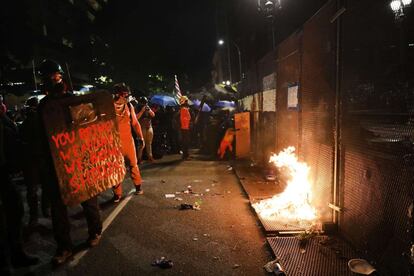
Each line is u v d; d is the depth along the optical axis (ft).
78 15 87.35
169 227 16.92
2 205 12.91
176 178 28.50
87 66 88.94
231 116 43.19
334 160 15.01
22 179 30.30
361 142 12.52
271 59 28.43
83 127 14.05
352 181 13.43
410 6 9.20
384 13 10.48
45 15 69.67
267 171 28.17
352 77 13.03
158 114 43.86
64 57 78.74
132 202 21.43
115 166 15.89
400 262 10.05
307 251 13.51
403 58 9.60
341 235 14.74
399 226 10.12
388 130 10.57
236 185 25.63
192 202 21.22
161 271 12.53
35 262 13.47
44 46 69.10
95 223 14.82
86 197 14.02
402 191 9.96
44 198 19.15
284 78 24.16
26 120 16.88
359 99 12.51
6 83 47.67
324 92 16.14
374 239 11.73
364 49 11.94
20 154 13.78
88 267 12.98
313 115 17.80
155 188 25.02
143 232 16.33
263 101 32.01
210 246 14.62
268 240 14.66
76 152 13.65
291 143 22.33
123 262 13.32
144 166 34.86
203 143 46.70
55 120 12.82
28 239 16.14
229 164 35.19
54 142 12.73
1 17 50.39
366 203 12.29
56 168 12.74
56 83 13.41
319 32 16.70
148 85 105.50
